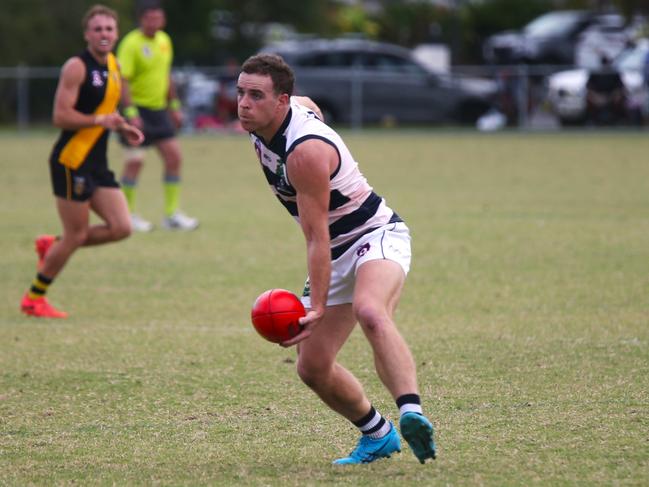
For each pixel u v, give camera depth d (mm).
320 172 17688
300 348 18859
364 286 17984
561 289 35531
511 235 46719
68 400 23750
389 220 18953
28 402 23609
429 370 25797
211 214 55656
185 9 139125
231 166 79562
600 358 26656
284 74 17922
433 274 38531
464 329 30219
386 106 105250
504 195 60844
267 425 21734
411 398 17016
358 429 21312
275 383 25062
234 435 21047
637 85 100188
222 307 34000
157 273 39781
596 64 118250
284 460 19406
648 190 61844
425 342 28719
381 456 19312
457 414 22125
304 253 43656
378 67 107938
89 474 18672
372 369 26188
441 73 106375
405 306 33531
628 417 21625
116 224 33125
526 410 22312
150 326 31422
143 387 24797
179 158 50312
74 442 20641
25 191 65562
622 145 89625
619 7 138125
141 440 20766
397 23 160250
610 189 62688
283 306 17812
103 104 32969
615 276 37469
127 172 49938
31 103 109188
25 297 33094
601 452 19391
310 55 106938
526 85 104875
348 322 18984
